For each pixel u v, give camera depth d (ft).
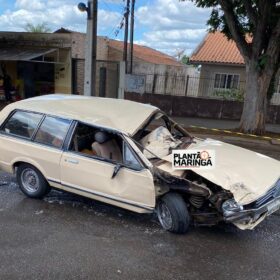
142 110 20.24
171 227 16.70
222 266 14.35
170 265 14.23
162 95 66.44
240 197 15.42
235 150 19.52
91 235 16.35
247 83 44.65
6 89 69.62
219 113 65.16
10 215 18.07
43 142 19.44
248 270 14.16
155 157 17.88
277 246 16.26
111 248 15.26
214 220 16.52
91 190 18.07
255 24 42.24
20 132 20.35
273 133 47.21
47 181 19.60
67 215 18.40
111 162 17.29
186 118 63.36
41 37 69.00
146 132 21.06
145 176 16.34
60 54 68.13
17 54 63.05
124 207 17.39
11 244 15.17
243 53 43.86
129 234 16.63
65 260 14.15
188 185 16.16
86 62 42.91
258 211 15.47
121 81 57.57
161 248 15.51
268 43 42.65
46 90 70.38
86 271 13.48
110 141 18.57
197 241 16.33
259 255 15.38
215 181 15.98
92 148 18.52
